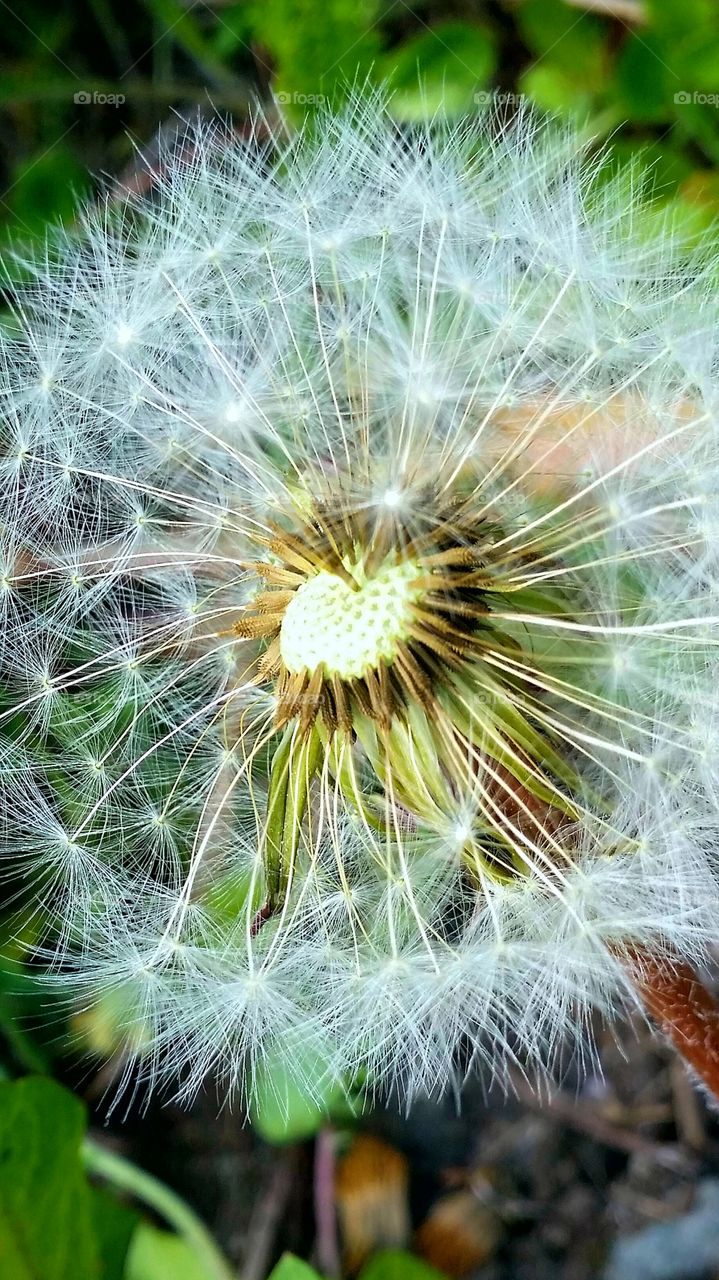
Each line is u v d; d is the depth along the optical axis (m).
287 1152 0.13
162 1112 0.13
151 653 0.11
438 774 0.10
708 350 0.10
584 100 0.13
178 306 0.11
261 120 0.13
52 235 0.13
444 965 0.10
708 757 0.10
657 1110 0.13
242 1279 0.13
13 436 0.11
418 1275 0.11
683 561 0.10
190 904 0.11
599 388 0.10
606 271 0.10
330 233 0.11
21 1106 0.10
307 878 0.10
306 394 0.11
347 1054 0.11
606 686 0.10
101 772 0.11
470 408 0.10
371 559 0.10
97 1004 0.12
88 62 0.14
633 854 0.10
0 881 0.12
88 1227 0.10
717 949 0.12
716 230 0.12
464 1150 0.13
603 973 0.10
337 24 0.13
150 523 0.11
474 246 0.11
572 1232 0.13
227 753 0.11
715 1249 0.13
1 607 0.11
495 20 0.14
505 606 0.10
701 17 0.12
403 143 0.11
